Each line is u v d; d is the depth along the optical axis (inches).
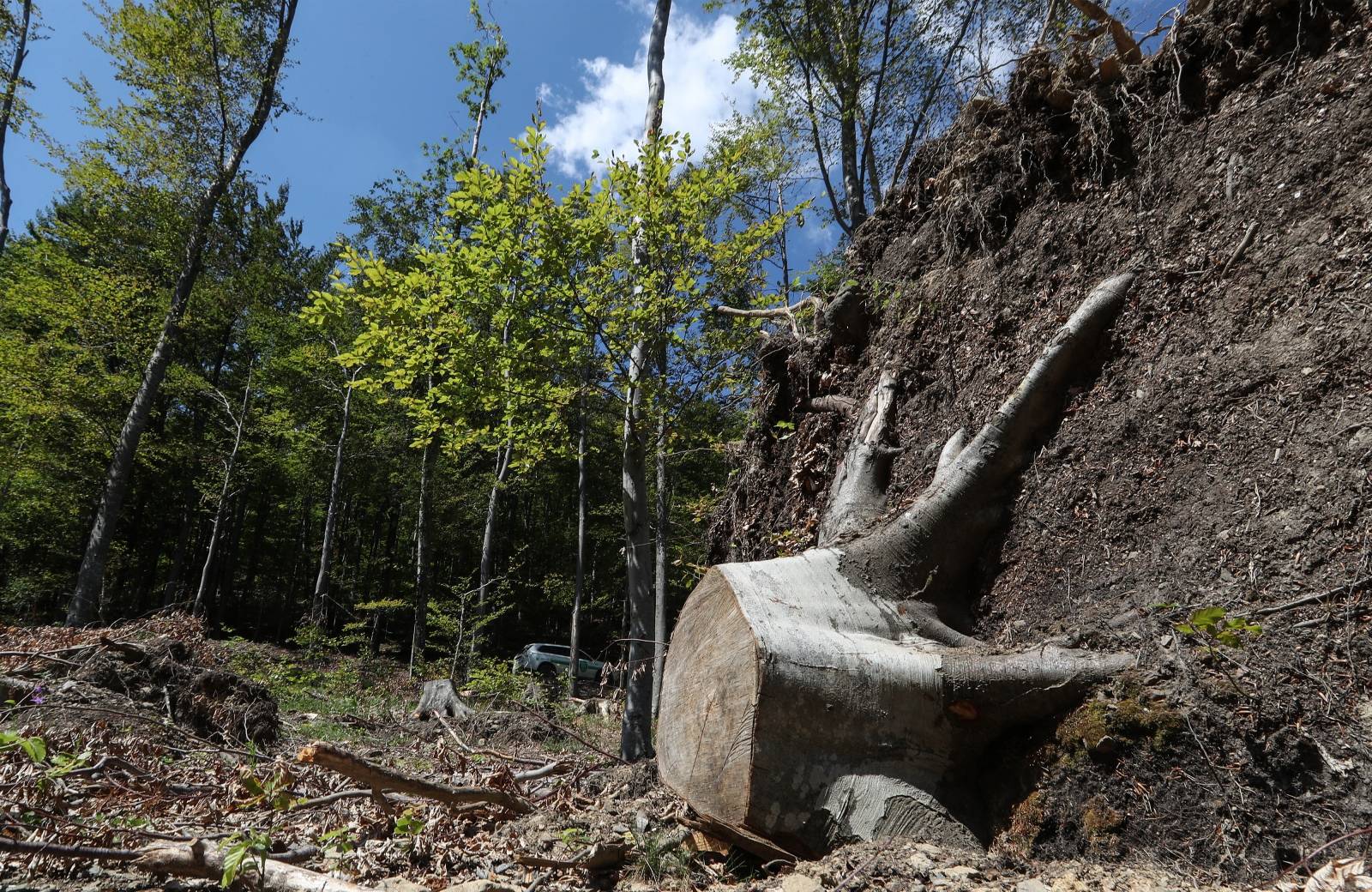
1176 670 100.9
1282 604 102.3
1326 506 107.0
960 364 191.0
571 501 1160.2
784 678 108.0
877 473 191.5
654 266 277.0
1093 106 183.5
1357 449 107.7
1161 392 140.6
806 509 222.8
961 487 153.0
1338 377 116.5
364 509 1215.6
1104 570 131.1
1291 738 89.6
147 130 582.6
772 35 473.7
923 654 115.9
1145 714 97.5
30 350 613.3
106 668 235.1
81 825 102.5
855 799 104.7
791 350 257.6
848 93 455.8
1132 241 165.8
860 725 108.3
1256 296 136.2
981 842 102.3
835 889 90.2
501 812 130.6
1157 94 177.3
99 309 646.5
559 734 334.6
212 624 976.9
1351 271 123.6
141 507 1023.6
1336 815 83.5
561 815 131.5
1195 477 127.4
